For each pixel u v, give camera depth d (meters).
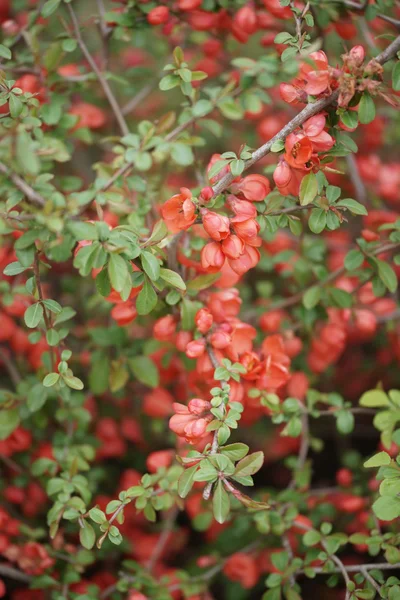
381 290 1.32
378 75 1.11
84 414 1.33
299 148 1.11
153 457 1.29
